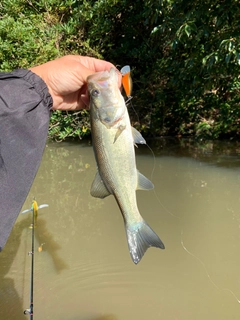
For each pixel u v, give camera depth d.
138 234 0.45
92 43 2.08
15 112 0.33
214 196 1.14
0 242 0.31
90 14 2.00
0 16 2.19
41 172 1.48
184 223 0.99
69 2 2.05
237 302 0.71
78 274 0.80
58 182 1.36
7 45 1.91
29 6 2.14
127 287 0.76
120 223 1.03
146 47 2.06
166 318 0.68
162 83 2.03
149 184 0.45
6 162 0.32
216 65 1.49
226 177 1.30
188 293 0.74
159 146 1.78
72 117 2.00
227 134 1.90
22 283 0.78
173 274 0.79
